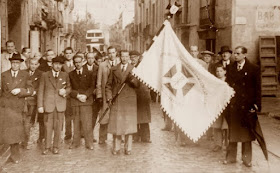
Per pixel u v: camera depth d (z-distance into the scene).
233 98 6.81
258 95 6.73
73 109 8.30
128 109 7.70
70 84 8.25
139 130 8.91
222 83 6.93
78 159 7.43
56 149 7.87
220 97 6.92
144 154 7.81
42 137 8.67
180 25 22.42
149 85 7.23
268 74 16.78
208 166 6.95
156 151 8.05
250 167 6.89
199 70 7.11
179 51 7.21
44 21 29.86
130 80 7.68
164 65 7.16
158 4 32.00
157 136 9.53
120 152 8.00
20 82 7.14
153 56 7.30
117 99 7.70
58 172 6.59
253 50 16.95
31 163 7.15
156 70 7.27
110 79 7.87
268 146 8.50
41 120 8.55
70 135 9.24
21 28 21.34
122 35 83.31
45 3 29.47
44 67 9.91
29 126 8.38
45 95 7.81
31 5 23.95
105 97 8.60
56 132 7.86
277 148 8.32
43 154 7.78
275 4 16.95
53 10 31.70
